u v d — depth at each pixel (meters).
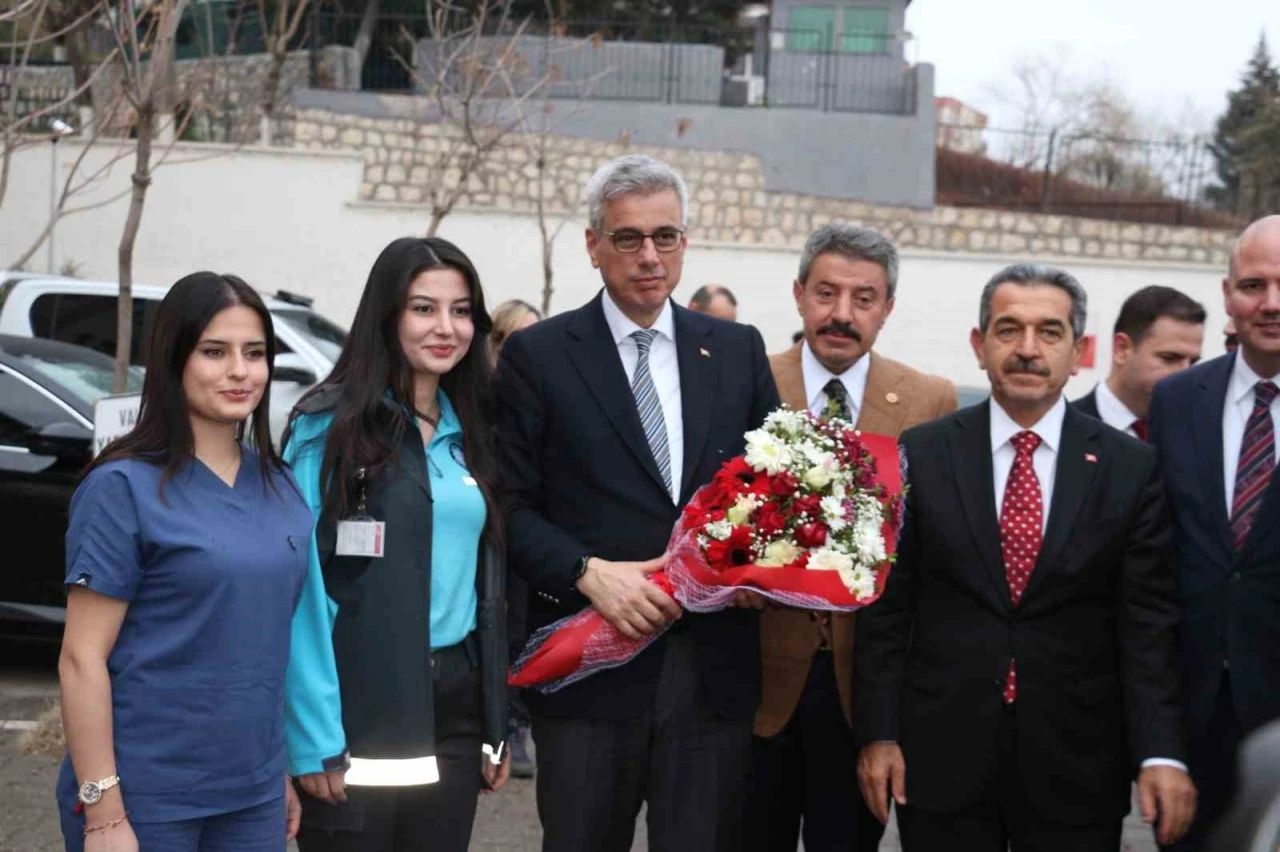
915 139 18.98
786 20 24.09
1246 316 3.94
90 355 8.22
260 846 3.26
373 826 3.53
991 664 3.78
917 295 17.42
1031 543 3.80
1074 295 3.84
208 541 3.13
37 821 5.48
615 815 3.93
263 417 3.33
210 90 15.71
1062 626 3.80
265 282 16.77
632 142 19.16
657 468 3.91
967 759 3.79
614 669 3.88
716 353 4.07
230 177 16.64
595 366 3.96
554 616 3.98
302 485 3.55
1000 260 17.28
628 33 21.94
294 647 3.41
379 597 3.51
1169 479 4.07
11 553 7.33
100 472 3.13
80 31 14.05
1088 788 3.78
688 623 3.92
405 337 3.61
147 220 16.48
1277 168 20.70
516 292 17.11
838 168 19.05
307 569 3.39
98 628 3.08
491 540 3.75
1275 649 3.86
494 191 18.16
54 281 10.19
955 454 3.90
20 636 7.36
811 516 3.68
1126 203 19.42
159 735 3.10
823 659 4.27
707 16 23.62
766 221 18.84
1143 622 3.78
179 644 3.10
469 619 3.70
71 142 15.52
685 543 3.70
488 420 3.86
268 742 3.25
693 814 3.90
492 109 17.06
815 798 4.33
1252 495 3.95
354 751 3.49
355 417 3.53
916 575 3.97
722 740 3.95
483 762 3.81
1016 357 3.77
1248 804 3.01
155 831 3.09
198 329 3.17
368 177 18.58
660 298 3.94
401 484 3.56
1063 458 3.84
